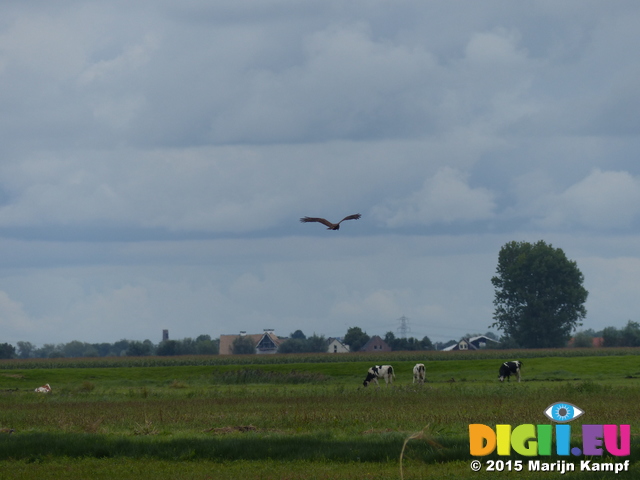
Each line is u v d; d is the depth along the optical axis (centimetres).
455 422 5997
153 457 4734
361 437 5269
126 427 6344
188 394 9988
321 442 4894
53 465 4516
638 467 4078
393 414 6681
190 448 4819
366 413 6819
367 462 4438
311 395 9294
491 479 3884
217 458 4625
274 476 4047
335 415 6712
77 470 4328
